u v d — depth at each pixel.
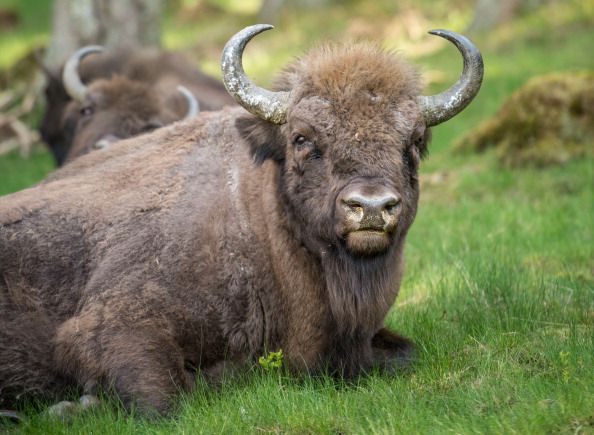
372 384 23.52
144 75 49.22
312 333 24.88
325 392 23.33
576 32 84.25
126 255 25.12
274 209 24.80
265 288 24.98
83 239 25.84
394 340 26.42
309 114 23.08
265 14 113.38
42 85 74.75
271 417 21.64
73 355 24.53
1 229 25.84
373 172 22.19
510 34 87.94
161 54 50.47
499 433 19.34
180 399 23.47
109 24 73.69
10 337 25.03
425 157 25.23
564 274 31.14
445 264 33.59
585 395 20.11
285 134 24.16
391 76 23.41
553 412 19.56
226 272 24.86
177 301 24.56
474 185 46.16
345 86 23.08
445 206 43.78
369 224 21.52
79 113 47.00
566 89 48.25
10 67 82.75
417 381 23.77
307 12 111.00
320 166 23.02
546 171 46.38
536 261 33.22
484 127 51.62
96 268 25.41
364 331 24.83
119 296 24.52
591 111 47.56
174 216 25.56
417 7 106.62
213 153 26.66
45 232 25.94
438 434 19.69
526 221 38.53
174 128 27.98
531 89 49.28
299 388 23.83
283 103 24.08
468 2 106.00
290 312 24.91
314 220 23.20
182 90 40.31
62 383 25.36
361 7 109.38
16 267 25.52
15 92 78.50
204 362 24.91
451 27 99.81
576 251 33.97
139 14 74.31
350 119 22.75
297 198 23.61
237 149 26.42
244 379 24.78
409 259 35.59
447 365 24.08
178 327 24.48
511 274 30.27
